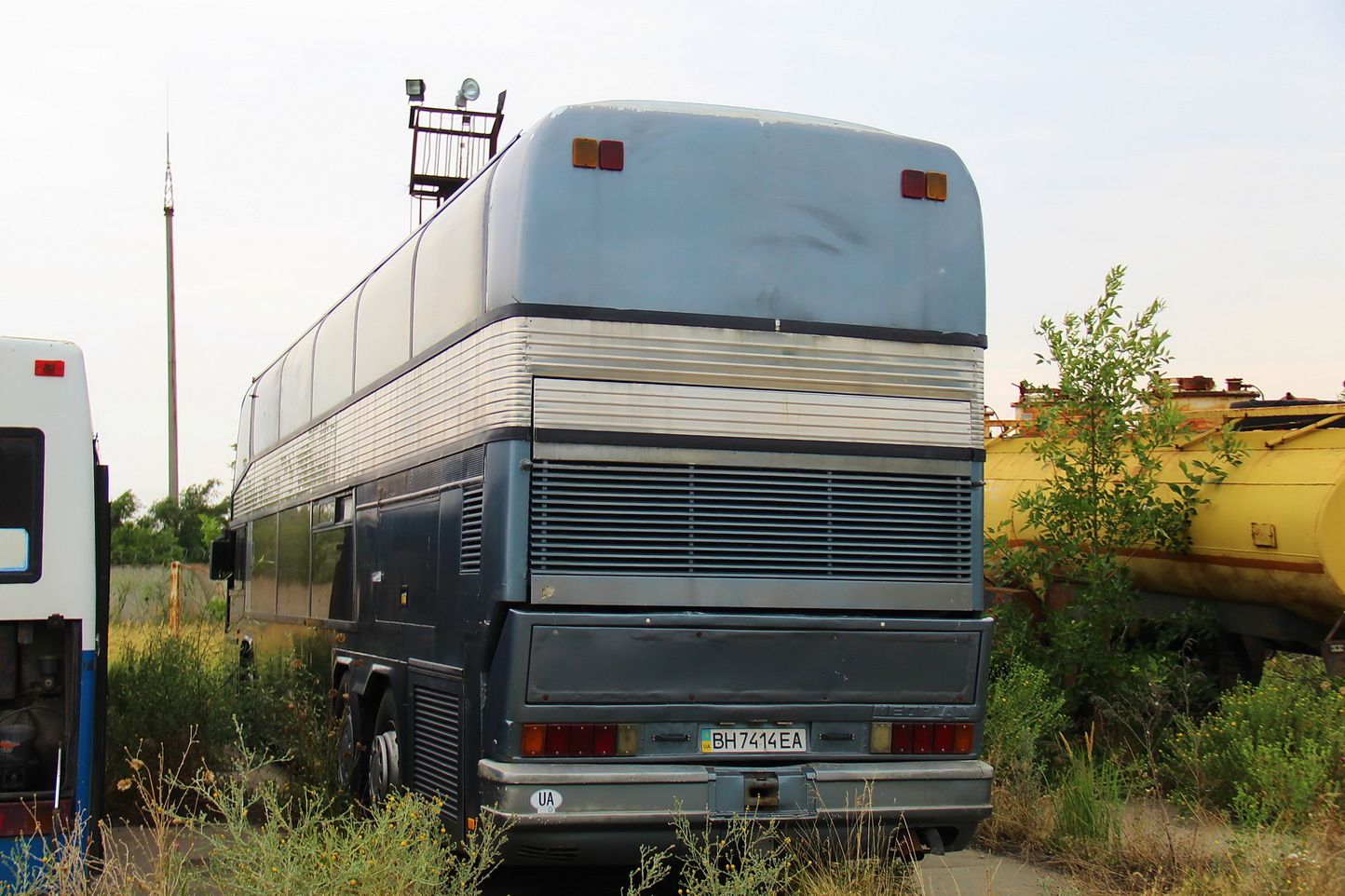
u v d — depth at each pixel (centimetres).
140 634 1323
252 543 1325
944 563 612
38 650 578
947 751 605
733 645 572
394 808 543
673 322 582
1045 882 642
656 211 588
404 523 713
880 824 584
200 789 568
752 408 588
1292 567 857
